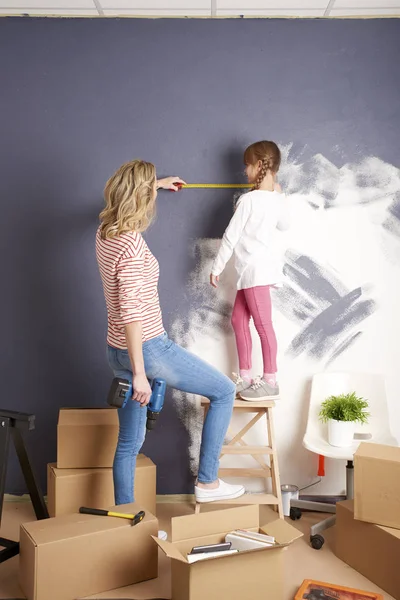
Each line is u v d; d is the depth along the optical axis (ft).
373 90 9.84
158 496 10.02
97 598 6.91
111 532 7.09
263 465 9.64
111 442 9.02
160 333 7.76
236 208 9.16
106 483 8.87
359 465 7.33
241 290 9.50
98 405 10.04
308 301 9.96
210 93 9.80
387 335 9.98
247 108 9.82
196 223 9.92
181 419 10.08
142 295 7.57
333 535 8.66
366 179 9.87
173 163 9.86
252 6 9.39
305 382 10.01
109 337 7.92
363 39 9.80
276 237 9.93
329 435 9.24
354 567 7.61
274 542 6.86
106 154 9.84
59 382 10.02
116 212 7.57
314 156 9.86
